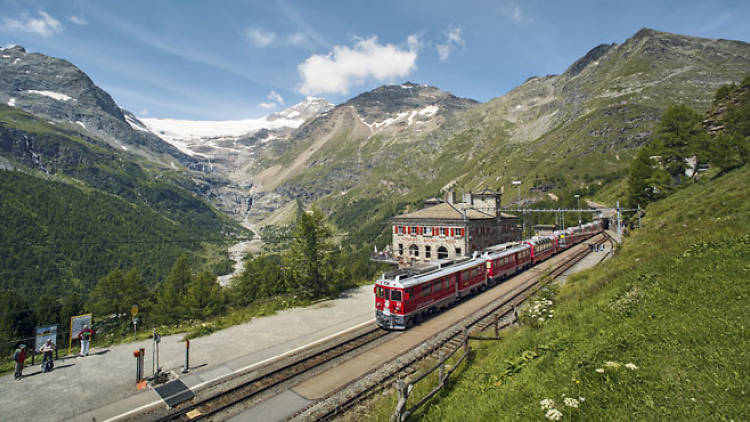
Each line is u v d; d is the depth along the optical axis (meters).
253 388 15.66
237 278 57.50
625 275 16.66
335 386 15.55
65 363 18.70
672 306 10.95
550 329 13.34
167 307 45.28
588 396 7.44
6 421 13.23
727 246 14.56
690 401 6.39
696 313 9.86
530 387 8.86
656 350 8.51
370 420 11.73
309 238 34.03
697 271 12.98
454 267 28.95
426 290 24.92
